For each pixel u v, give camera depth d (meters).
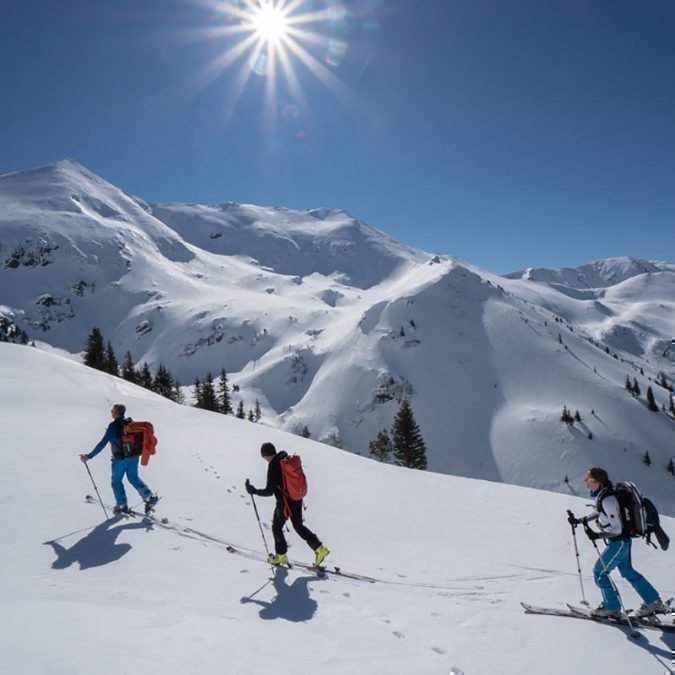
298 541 10.83
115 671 4.58
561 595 9.01
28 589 6.59
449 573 9.92
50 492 10.63
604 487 7.09
